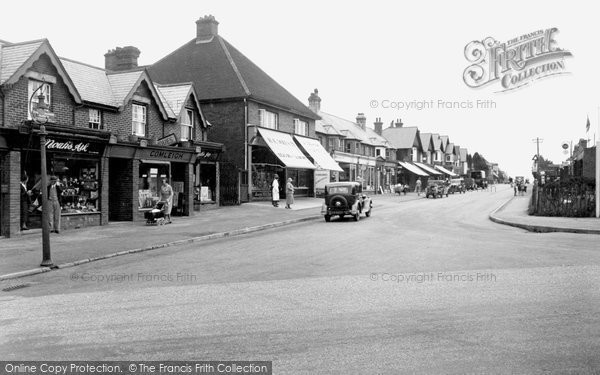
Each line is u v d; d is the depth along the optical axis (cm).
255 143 3053
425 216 2458
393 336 568
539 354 505
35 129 1509
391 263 1057
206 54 3394
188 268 1042
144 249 1334
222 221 2083
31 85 1642
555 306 684
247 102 3036
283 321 634
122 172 2039
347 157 4703
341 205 2186
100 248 1314
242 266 1052
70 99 1808
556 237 1514
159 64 3466
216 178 2745
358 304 713
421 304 707
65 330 614
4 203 1521
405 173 6600
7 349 550
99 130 1777
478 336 564
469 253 1188
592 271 931
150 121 2262
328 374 463
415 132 6812
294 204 3117
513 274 916
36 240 1460
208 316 664
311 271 978
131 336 587
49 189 1639
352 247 1320
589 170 3033
